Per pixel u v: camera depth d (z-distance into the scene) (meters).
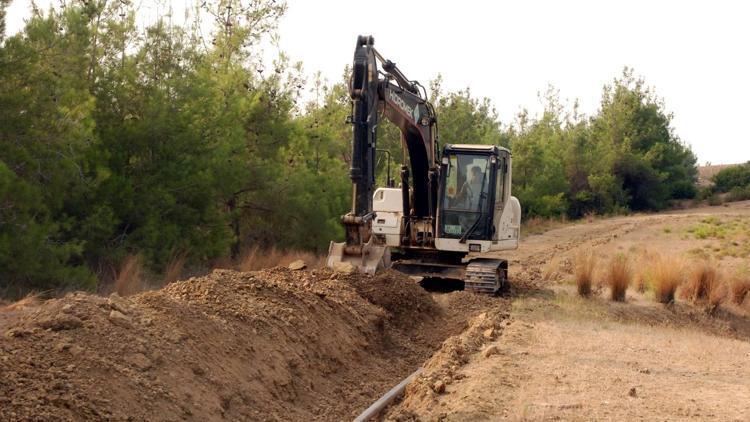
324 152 26.62
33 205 14.92
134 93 19.34
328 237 23.98
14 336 7.17
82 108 16.44
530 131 65.44
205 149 20.39
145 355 7.60
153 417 6.80
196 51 21.02
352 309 12.34
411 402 8.74
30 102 15.38
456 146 18.75
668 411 8.27
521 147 53.94
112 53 19.58
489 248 18.64
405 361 11.95
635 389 8.94
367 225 15.12
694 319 18.31
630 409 8.27
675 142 75.56
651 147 71.00
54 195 16.12
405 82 17.34
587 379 9.55
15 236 14.63
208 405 7.49
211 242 20.33
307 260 21.55
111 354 7.39
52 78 15.97
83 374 6.87
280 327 9.93
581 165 65.44
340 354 10.73
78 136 16.00
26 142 15.49
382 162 36.88
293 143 24.58
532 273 23.64
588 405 8.34
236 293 10.45
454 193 18.77
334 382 9.89
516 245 20.66
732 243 36.34
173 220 19.59
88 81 18.64
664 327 15.89
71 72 17.38
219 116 21.11
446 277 18.69
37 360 6.86
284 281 12.98
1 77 15.41
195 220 19.98
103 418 6.44
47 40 16.17
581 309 16.56
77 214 17.36
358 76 14.83
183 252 19.25
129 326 7.96
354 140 14.84
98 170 16.94
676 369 10.55
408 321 13.99
